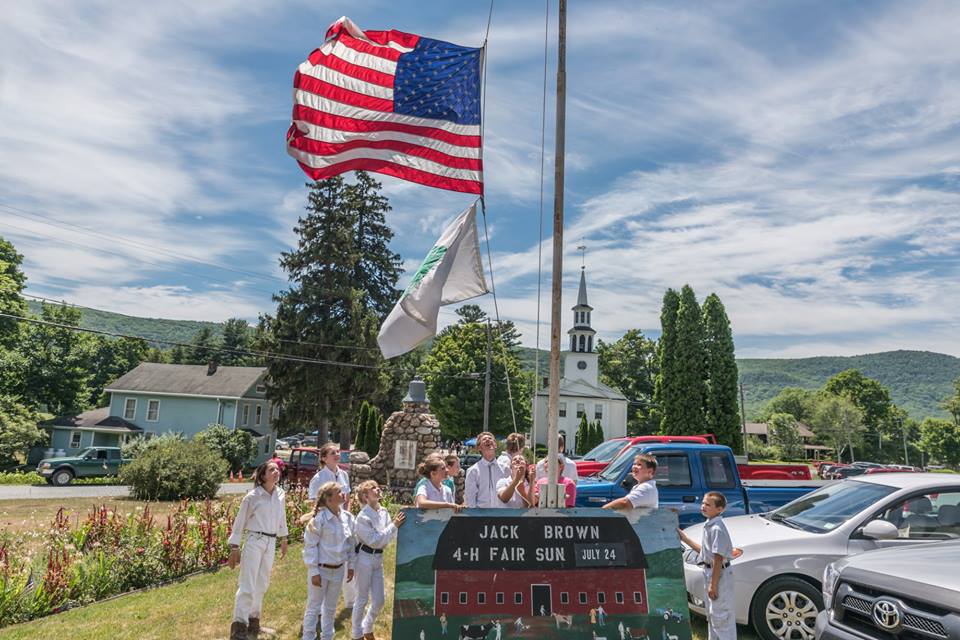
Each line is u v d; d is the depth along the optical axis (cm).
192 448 2145
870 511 599
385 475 2122
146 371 4728
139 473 2031
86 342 5178
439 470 578
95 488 2539
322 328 3709
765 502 874
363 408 3319
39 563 905
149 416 4481
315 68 637
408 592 435
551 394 506
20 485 2720
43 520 1470
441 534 453
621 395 6575
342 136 637
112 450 2956
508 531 455
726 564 498
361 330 3766
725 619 489
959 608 350
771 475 1109
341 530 589
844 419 7594
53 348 4875
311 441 7562
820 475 4447
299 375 3647
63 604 771
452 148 642
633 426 7188
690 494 857
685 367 4197
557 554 450
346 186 4078
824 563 584
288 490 1517
